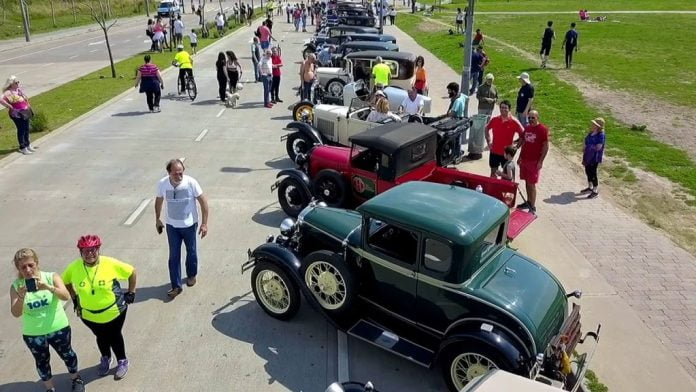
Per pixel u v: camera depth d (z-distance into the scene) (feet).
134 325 23.16
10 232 31.45
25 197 36.35
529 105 45.09
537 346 17.43
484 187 29.27
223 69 61.72
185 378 20.12
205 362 20.98
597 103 59.82
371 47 70.33
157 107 59.98
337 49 75.41
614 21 136.26
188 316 23.84
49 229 31.86
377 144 28.89
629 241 30.17
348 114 39.70
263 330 22.93
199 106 62.39
